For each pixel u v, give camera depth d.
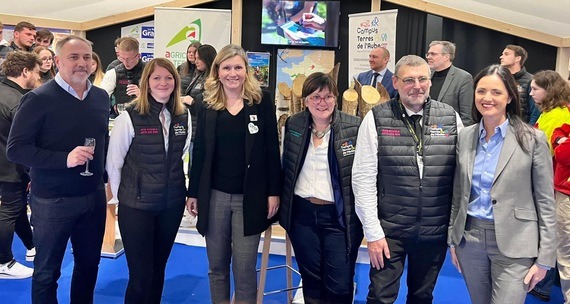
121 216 2.39
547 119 3.04
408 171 2.08
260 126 2.39
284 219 2.40
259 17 6.15
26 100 2.15
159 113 2.39
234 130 2.37
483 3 5.39
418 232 2.11
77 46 2.20
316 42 5.93
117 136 2.34
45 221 2.30
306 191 2.33
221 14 5.86
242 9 6.16
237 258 2.45
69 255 3.85
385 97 3.99
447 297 3.26
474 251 1.99
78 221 2.44
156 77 2.32
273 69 6.22
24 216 3.60
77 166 2.30
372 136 2.12
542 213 1.87
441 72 3.87
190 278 3.50
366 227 2.13
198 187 2.46
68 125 2.24
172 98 2.44
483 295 2.06
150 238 2.42
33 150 2.16
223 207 2.41
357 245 2.33
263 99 2.44
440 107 2.15
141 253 2.39
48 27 6.59
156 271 2.56
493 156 1.94
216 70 2.40
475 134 2.00
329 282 2.37
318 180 2.30
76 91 2.27
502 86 1.87
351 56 5.55
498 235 1.89
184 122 2.48
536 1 5.07
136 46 4.13
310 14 5.89
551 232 1.85
